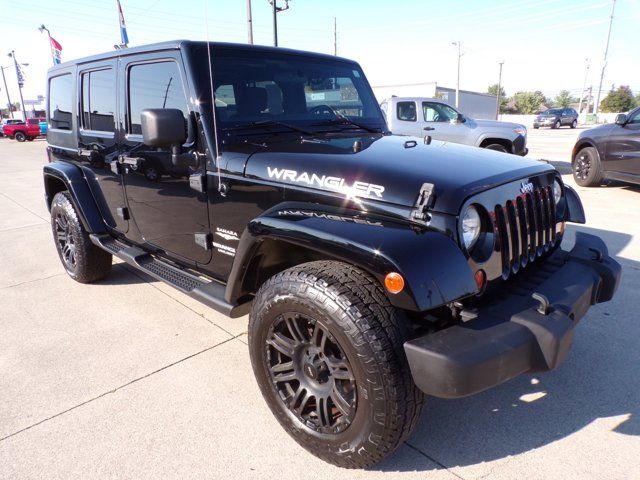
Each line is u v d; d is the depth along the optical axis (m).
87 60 3.65
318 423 2.10
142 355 3.08
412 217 1.97
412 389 1.85
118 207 3.60
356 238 1.90
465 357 1.71
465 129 10.17
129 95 3.20
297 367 2.13
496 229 2.08
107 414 2.50
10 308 3.84
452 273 1.82
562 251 2.69
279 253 2.39
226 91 2.74
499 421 2.39
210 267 2.92
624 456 2.13
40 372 2.90
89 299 3.99
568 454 2.15
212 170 2.65
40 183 11.06
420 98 10.43
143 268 3.21
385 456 1.95
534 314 1.93
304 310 1.96
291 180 2.33
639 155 7.13
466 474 2.06
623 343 3.07
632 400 2.52
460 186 1.98
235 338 3.29
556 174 2.68
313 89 3.19
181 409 2.53
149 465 2.14
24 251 5.46
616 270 2.48
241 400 2.60
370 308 1.83
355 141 2.80
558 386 2.66
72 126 4.03
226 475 2.08
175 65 2.76
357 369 1.84
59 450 2.25
